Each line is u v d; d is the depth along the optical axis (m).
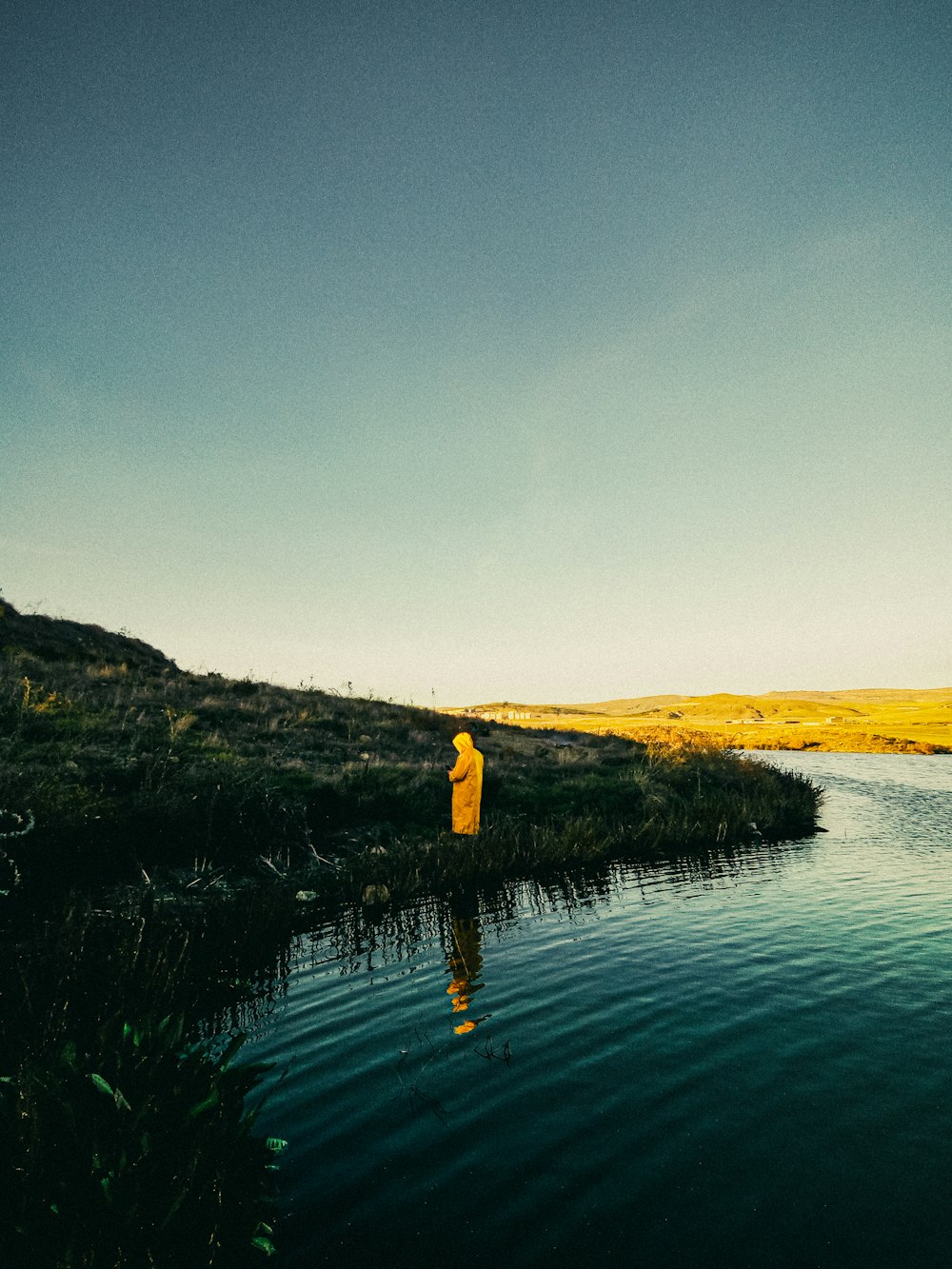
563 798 16.80
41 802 9.33
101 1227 2.72
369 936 8.05
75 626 27.73
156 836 9.97
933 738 63.94
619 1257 3.00
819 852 13.62
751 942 7.71
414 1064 4.89
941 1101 4.31
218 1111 3.33
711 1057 4.97
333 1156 3.81
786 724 99.00
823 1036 5.29
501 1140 3.95
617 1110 4.25
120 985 5.31
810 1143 3.88
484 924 8.51
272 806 11.77
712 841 14.85
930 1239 3.10
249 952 7.31
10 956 6.09
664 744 27.72
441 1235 3.16
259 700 21.81
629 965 6.98
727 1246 3.07
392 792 14.18
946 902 9.43
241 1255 3.00
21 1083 3.20
